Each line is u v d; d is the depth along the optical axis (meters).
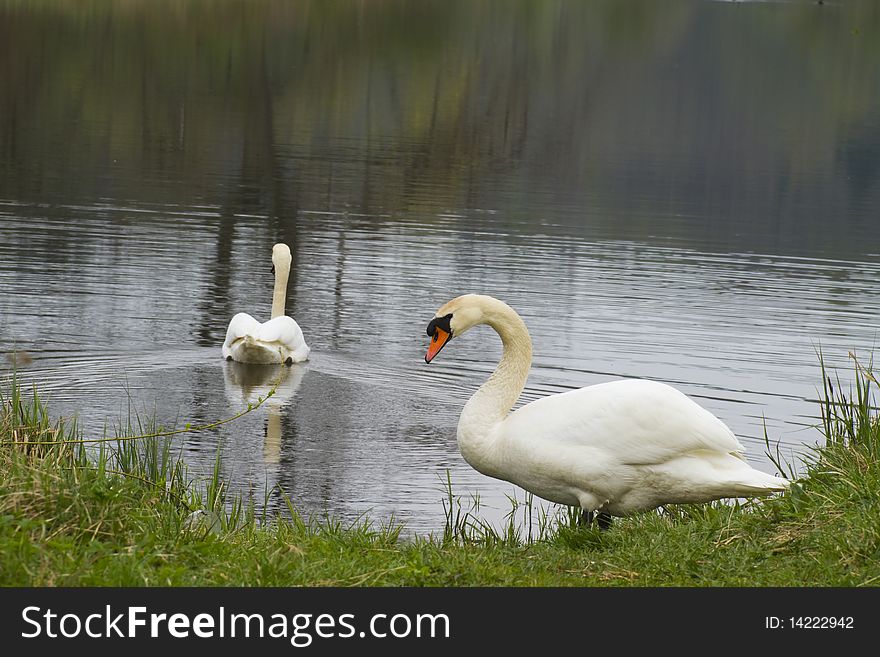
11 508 7.34
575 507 9.92
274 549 7.79
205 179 30.25
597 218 28.38
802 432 13.91
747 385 15.72
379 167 33.91
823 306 20.48
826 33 80.25
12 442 8.80
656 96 56.25
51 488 7.63
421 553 7.84
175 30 57.06
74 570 6.79
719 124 49.09
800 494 8.79
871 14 89.25
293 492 11.52
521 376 10.20
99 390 14.75
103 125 37.47
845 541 7.79
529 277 21.81
